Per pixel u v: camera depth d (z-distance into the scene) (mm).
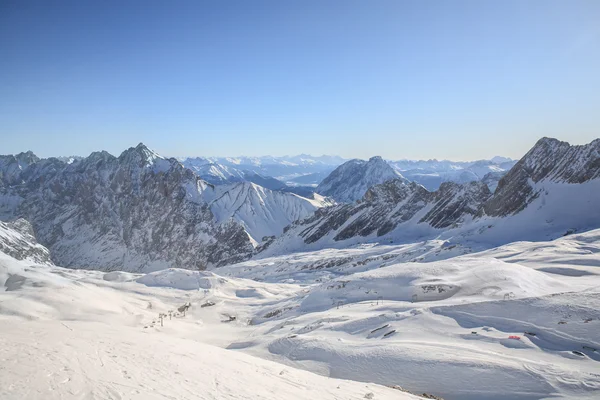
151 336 39312
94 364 21641
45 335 29594
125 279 189500
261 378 25500
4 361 19922
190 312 128750
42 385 17156
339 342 50906
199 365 25984
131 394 17547
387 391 28766
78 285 136250
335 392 24984
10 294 108875
